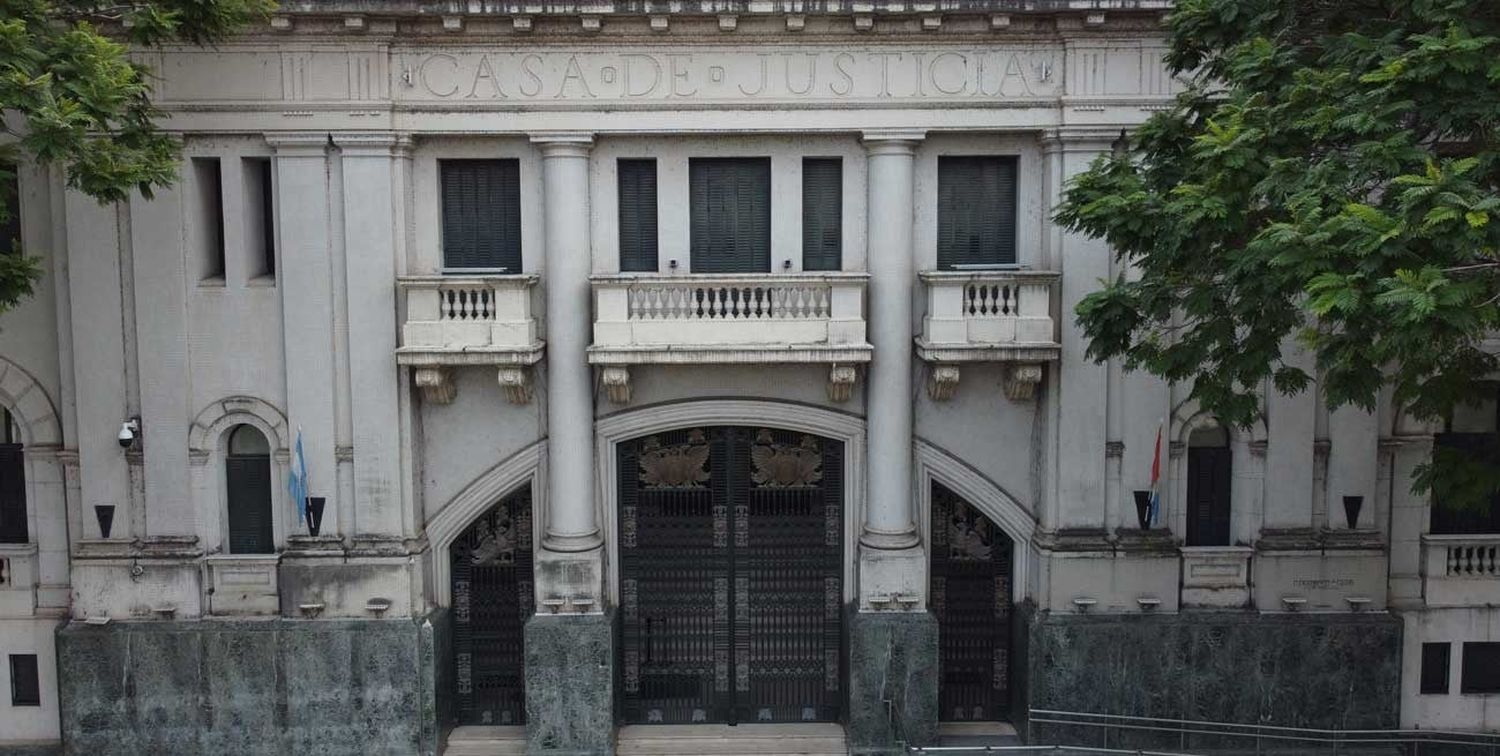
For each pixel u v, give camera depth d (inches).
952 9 687.7
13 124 702.5
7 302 592.1
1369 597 737.0
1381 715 738.8
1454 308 433.1
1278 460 729.6
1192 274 584.1
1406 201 451.8
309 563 727.7
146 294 714.8
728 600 770.8
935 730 746.2
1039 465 751.1
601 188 729.6
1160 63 703.1
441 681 750.5
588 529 739.4
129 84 584.7
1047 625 731.4
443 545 756.0
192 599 731.4
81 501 732.0
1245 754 729.6
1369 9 562.9
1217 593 740.7
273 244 737.0
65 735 735.1
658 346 707.4
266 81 697.6
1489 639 754.2
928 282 716.0
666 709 777.6
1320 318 489.1
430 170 725.9
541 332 734.5
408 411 729.0
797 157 729.6
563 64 704.4
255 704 733.3
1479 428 745.0
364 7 679.7
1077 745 735.7
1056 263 724.7
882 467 734.5
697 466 762.2
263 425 730.2
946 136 726.5
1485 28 491.2
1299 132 528.1
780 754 745.6
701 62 706.2
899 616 740.7
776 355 709.9
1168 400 727.1
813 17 691.4
